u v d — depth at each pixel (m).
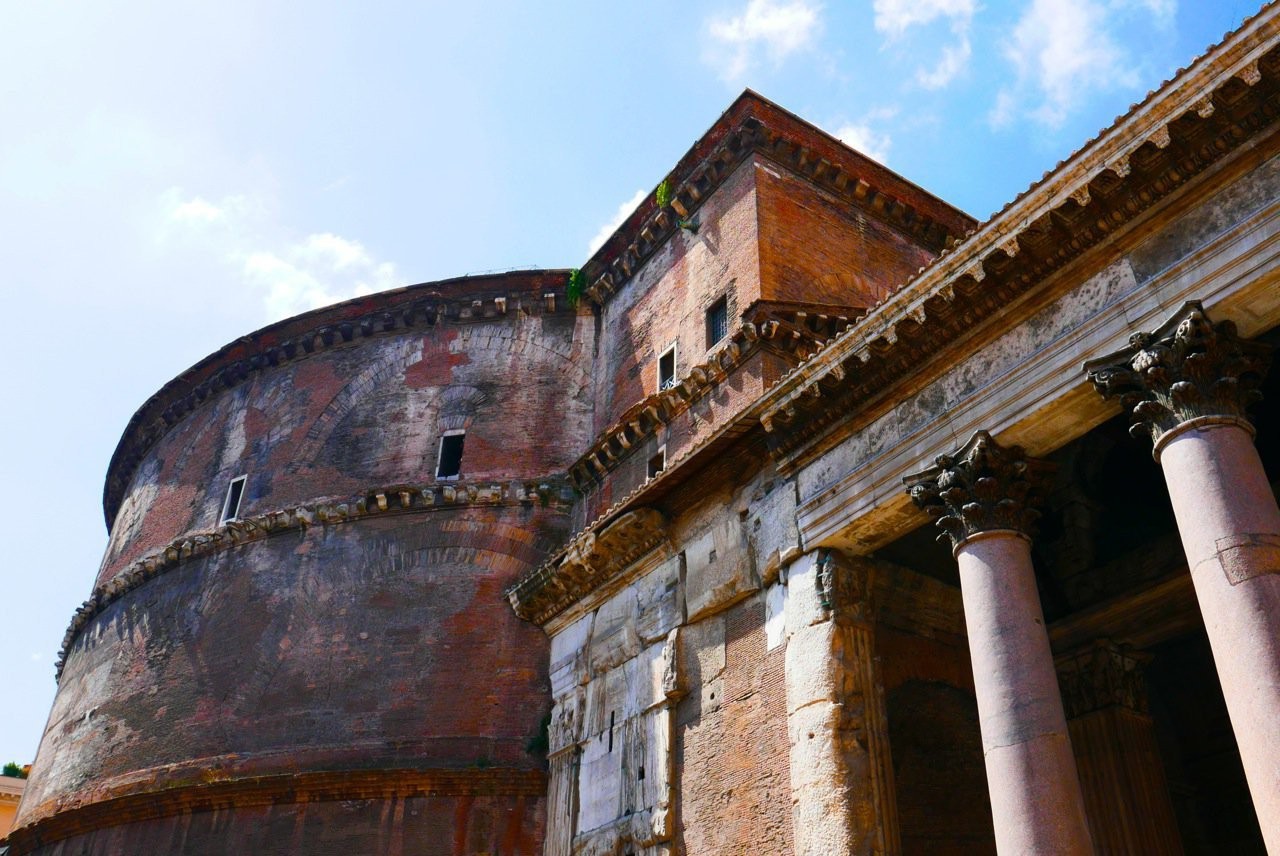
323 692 24.00
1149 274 13.51
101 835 24.20
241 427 30.86
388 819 21.78
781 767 16.55
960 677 18.80
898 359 16.53
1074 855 11.91
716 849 17.30
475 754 22.62
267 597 26.11
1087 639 18.98
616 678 21.14
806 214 24.66
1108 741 18.12
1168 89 13.12
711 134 25.97
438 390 28.58
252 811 22.53
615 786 19.98
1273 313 12.55
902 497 15.94
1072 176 14.06
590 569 22.42
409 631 24.45
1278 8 12.23
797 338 21.66
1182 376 12.48
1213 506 11.59
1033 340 14.77
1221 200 13.02
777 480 18.73
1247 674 10.64
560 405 27.64
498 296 29.53
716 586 19.27
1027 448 14.74
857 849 14.87
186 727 25.00
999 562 14.07
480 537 25.61
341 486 27.52
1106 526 19.91
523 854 21.44
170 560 28.58
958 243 15.38
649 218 27.22
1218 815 19.59
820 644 16.50
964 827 17.50
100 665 28.67
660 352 25.28
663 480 20.59
